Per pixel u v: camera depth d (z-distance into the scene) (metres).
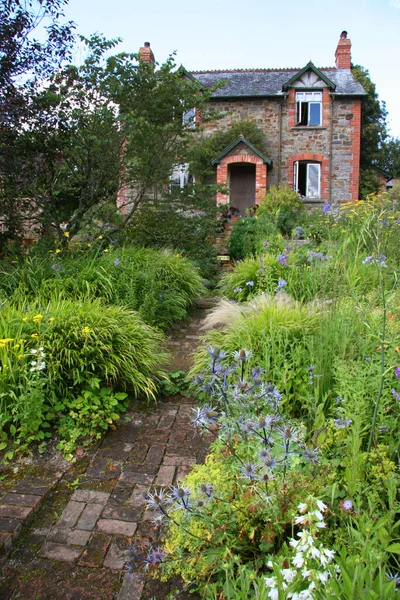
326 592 1.32
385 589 1.30
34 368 3.12
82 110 6.51
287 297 4.57
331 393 2.94
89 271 5.20
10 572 2.12
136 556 1.90
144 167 7.18
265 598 1.47
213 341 4.23
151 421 3.42
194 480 2.28
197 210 8.43
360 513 1.91
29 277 4.93
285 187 13.65
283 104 15.77
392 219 5.56
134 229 7.88
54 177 6.81
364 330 3.15
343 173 15.66
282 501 1.92
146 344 3.98
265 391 2.14
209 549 1.95
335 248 4.91
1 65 5.48
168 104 7.14
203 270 7.88
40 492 2.58
